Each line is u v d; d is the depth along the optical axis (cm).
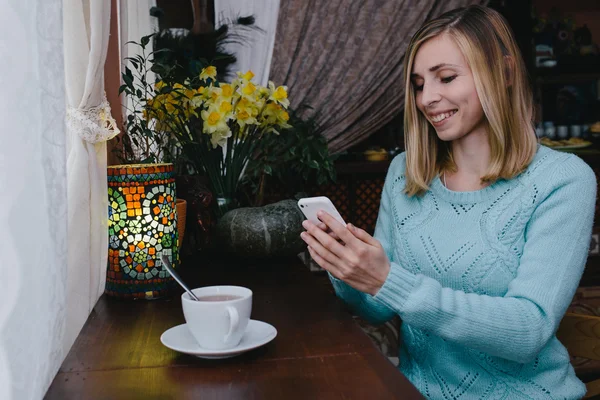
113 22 162
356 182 347
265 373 82
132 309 113
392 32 325
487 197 116
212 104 161
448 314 97
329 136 330
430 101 114
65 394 76
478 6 116
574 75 381
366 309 123
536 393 110
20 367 68
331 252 98
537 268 105
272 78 319
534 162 114
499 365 111
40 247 71
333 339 95
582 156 348
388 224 134
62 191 76
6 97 66
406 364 125
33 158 70
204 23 300
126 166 116
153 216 118
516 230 112
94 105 113
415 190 124
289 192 247
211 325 84
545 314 100
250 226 151
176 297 122
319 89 325
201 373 82
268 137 181
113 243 118
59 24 75
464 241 115
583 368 258
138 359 87
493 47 111
